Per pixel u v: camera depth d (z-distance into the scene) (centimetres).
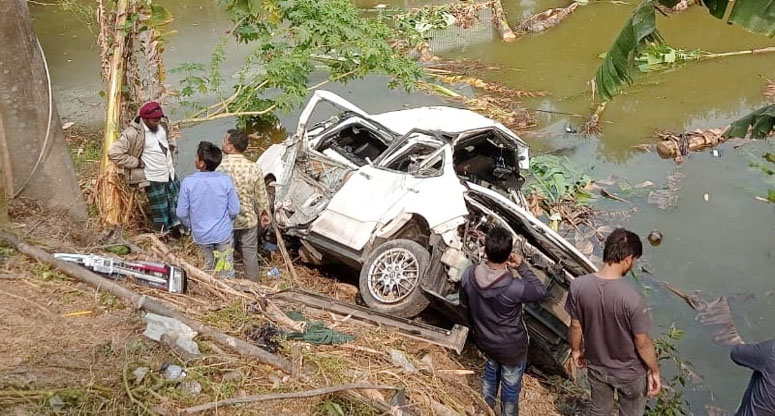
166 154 674
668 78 1247
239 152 628
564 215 861
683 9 1541
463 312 584
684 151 999
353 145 827
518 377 495
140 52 807
